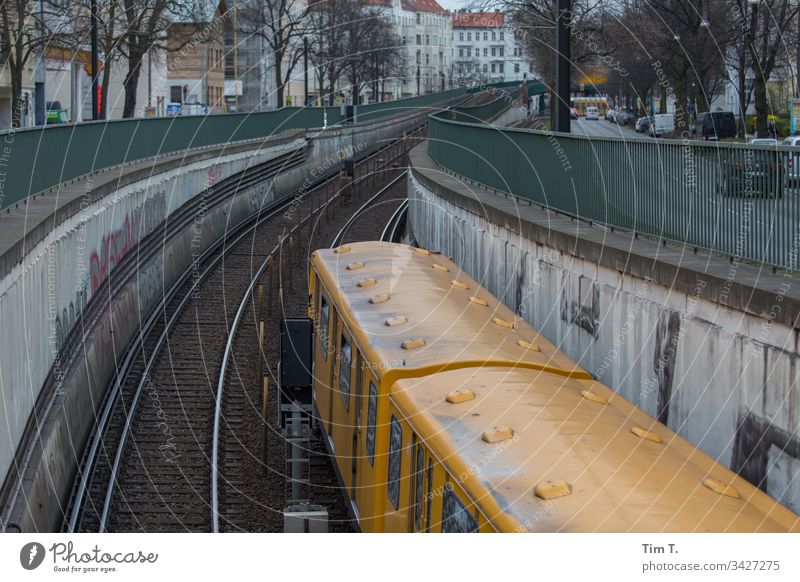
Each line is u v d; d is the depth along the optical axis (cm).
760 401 906
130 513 1250
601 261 1277
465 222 2047
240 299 2394
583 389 912
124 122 2441
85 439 1488
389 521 925
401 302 1170
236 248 3078
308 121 5084
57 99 4500
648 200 1331
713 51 3969
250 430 1558
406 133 6631
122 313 1955
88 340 1641
